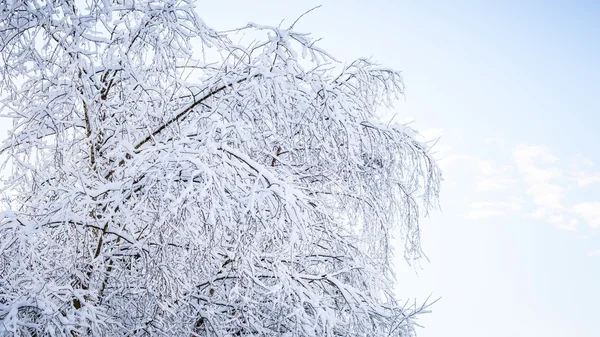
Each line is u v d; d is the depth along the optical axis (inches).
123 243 188.9
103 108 199.2
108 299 186.2
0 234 158.7
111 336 174.2
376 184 252.2
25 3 179.2
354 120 206.4
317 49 198.2
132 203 174.6
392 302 242.8
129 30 188.5
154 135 203.2
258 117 198.5
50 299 155.0
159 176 155.6
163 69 184.7
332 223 233.6
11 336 139.5
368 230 259.8
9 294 152.0
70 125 201.8
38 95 197.6
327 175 238.8
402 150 248.1
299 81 202.2
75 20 182.2
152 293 175.9
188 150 162.7
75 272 172.6
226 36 197.8
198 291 201.2
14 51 185.6
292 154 238.7
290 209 164.1
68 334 149.8
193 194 149.9
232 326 194.9
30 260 164.4
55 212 169.2
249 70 195.8
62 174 198.8
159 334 184.9
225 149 169.0
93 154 204.2
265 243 211.3
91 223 174.4
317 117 202.1
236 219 168.2
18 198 209.8
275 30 192.9
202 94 201.8
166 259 175.0
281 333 196.2
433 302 199.8
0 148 197.6
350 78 235.6
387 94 244.7
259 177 166.6
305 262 229.9
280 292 175.5
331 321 173.3
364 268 217.8
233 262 184.9
